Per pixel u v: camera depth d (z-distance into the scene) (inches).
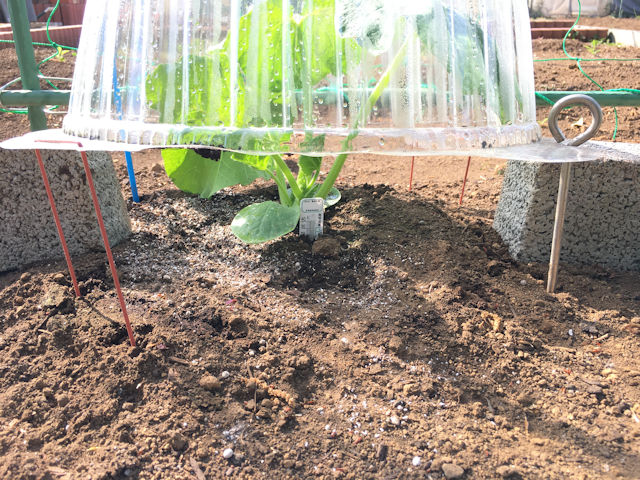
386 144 11.1
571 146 14.1
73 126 12.8
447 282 16.3
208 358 13.3
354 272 17.0
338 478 10.9
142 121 11.8
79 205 16.9
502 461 11.2
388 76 11.4
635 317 15.3
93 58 12.4
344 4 11.0
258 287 16.1
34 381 12.7
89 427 11.7
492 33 12.3
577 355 14.1
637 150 17.2
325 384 13.0
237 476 10.8
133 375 12.6
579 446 11.6
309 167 19.0
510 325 14.7
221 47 11.5
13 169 16.2
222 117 11.7
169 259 17.5
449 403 12.7
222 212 20.5
